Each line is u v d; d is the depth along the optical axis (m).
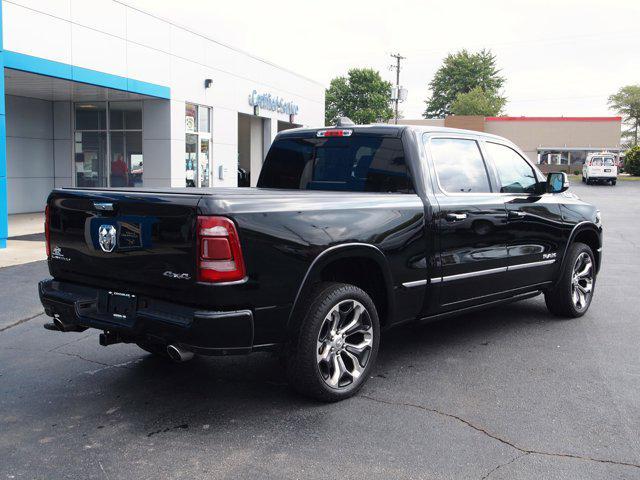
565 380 4.80
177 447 3.62
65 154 18.91
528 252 5.95
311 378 4.13
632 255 11.95
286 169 5.84
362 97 89.81
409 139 5.05
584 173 49.22
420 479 3.26
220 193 4.10
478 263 5.34
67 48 14.90
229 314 3.65
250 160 27.22
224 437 3.75
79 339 5.92
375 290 4.73
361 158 5.31
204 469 3.35
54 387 4.62
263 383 4.70
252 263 3.75
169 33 18.77
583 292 6.89
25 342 5.81
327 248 4.12
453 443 3.68
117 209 4.02
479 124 72.44
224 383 4.70
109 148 19.16
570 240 6.54
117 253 4.04
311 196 4.19
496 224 5.53
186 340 3.66
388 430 3.86
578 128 70.25
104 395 4.45
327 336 4.26
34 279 8.55
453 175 5.31
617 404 4.32
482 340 5.92
